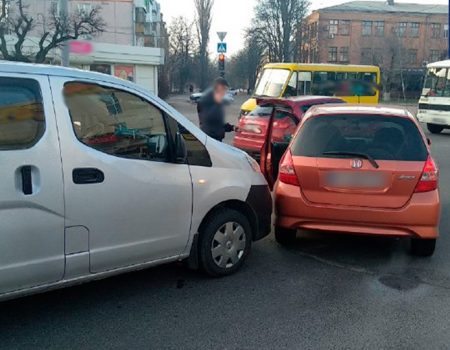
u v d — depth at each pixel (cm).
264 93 1838
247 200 452
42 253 326
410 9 7662
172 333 343
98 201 348
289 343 331
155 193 381
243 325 355
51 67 341
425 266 477
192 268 434
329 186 467
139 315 370
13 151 310
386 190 455
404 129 479
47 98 329
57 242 333
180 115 414
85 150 343
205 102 748
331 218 468
